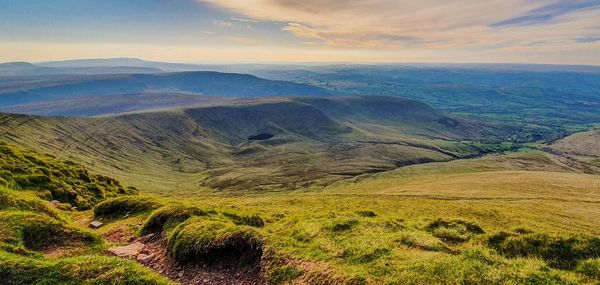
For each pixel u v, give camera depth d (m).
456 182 121.50
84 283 15.60
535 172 149.38
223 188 188.75
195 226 22.27
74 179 56.66
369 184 157.25
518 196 87.94
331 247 18.75
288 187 179.00
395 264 15.82
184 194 172.50
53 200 42.06
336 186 172.00
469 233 22.91
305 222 25.62
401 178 176.12
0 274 16.14
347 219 23.61
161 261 20.83
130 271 16.47
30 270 16.34
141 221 28.70
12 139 183.12
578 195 90.88
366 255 17.11
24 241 21.12
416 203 65.62
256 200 76.50
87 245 22.58
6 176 43.03
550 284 13.80
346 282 14.75
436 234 22.88
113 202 33.91
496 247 19.66
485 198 85.19
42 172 50.41
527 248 18.69
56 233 22.66
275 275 16.73
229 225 22.20
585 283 14.52
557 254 17.73
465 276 14.27
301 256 17.77
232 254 19.56
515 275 14.37
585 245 17.66
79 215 35.59
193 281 18.41
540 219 56.31
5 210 25.84
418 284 14.06
